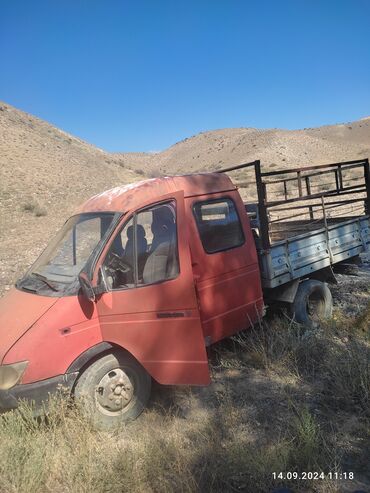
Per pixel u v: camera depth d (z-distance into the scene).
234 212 5.47
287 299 6.32
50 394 4.13
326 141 132.00
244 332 5.86
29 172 34.69
